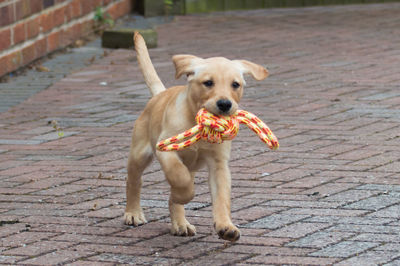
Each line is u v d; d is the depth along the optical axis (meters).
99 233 5.03
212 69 4.50
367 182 5.99
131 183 5.21
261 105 8.76
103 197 5.85
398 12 15.86
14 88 9.95
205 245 4.77
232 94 4.50
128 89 9.82
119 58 11.84
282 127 7.81
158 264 4.43
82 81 10.31
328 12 16.03
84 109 8.83
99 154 7.07
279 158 6.77
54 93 9.65
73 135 7.76
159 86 5.58
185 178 4.59
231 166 6.57
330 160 6.65
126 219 5.22
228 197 4.62
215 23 14.80
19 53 10.92
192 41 12.89
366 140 7.25
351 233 4.86
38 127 8.09
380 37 13.08
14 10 10.71
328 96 9.10
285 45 12.44
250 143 7.31
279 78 10.12
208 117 4.41
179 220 4.99
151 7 15.40
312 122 7.98
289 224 5.09
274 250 4.61
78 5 13.00
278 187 5.96
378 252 4.51
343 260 4.39
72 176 6.39
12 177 6.38
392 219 5.11
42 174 6.45
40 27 11.59
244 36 13.31
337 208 5.39
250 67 4.70
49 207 5.61
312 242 4.72
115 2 14.56
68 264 4.45
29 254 4.62
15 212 5.49
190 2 15.95
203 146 4.66
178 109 4.68
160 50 12.14
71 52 12.31
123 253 4.63
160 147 4.48
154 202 5.73
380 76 10.14
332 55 11.60
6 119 8.43
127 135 7.73
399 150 6.88
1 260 4.52
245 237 4.86
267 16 15.63
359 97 9.02
